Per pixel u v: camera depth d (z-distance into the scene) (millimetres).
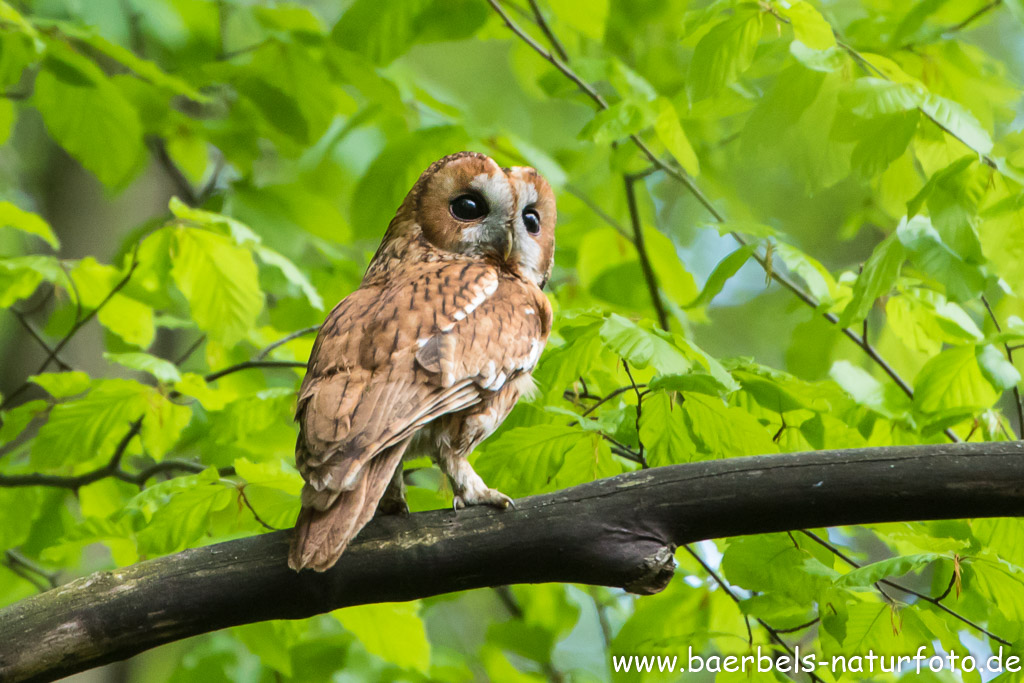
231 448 10773
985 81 10906
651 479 6457
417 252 8828
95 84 11094
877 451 6414
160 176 16219
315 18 13094
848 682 9273
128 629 6125
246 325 10367
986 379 8133
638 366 7250
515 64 14242
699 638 9156
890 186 10148
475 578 6398
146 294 11070
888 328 11594
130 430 10570
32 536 11211
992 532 8836
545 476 7797
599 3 11609
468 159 8891
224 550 6320
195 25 13883
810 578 8258
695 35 9734
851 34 11602
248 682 12352
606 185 14984
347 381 6543
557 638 12414
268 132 13469
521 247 8883
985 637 9727
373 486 6129
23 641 5977
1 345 15039
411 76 13648
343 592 6305
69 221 15367
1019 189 8016
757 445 7789
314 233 12898
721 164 14414
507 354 7375
